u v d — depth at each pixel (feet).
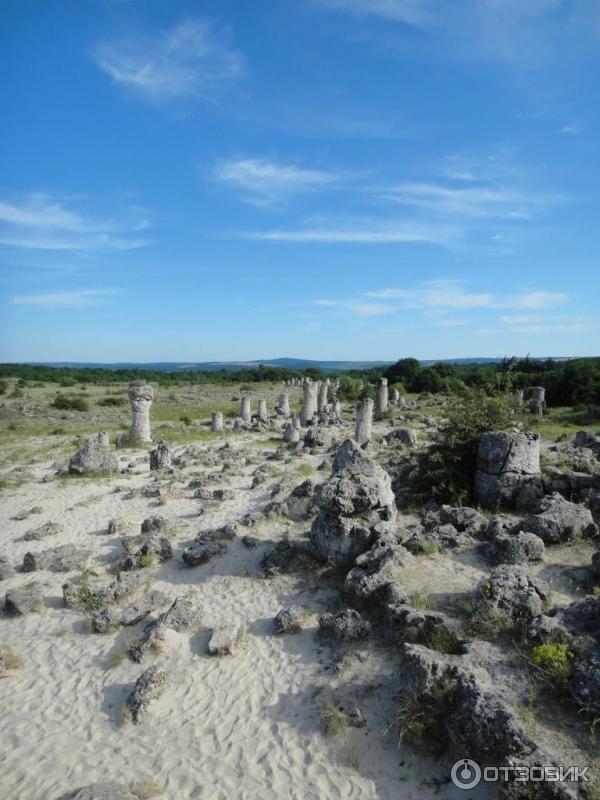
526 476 46.55
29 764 24.11
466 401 54.80
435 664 24.09
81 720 26.99
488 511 46.47
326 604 34.88
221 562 42.98
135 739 25.34
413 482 55.62
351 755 22.71
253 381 391.86
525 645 25.76
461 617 29.19
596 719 20.47
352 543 38.34
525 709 21.88
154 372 452.35
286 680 28.19
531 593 28.81
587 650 23.86
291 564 40.45
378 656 27.99
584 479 45.78
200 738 25.00
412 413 148.56
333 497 38.60
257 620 34.42
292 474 69.36
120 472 80.53
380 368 437.99
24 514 59.52
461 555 37.35
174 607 34.42
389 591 31.73
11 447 112.98
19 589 39.40
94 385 330.54
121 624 35.17
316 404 176.45
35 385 305.94
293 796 21.35
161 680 28.22
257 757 23.52
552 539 37.88
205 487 66.18
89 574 43.73
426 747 22.24
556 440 87.30
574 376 153.69
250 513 51.37
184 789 22.18
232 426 139.44
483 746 20.44
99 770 23.57
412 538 38.11
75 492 69.97
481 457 48.96
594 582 32.32
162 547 44.86
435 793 20.42
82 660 32.19
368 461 42.04
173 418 167.63
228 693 27.84
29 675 31.04
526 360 212.23
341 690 26.45
